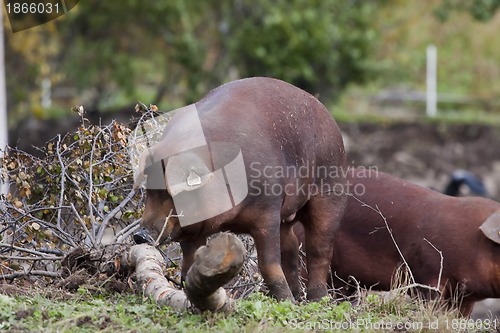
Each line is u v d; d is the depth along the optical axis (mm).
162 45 34875
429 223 13945
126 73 35125
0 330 9211
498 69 44875
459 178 26375
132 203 12453
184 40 32562
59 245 12445
